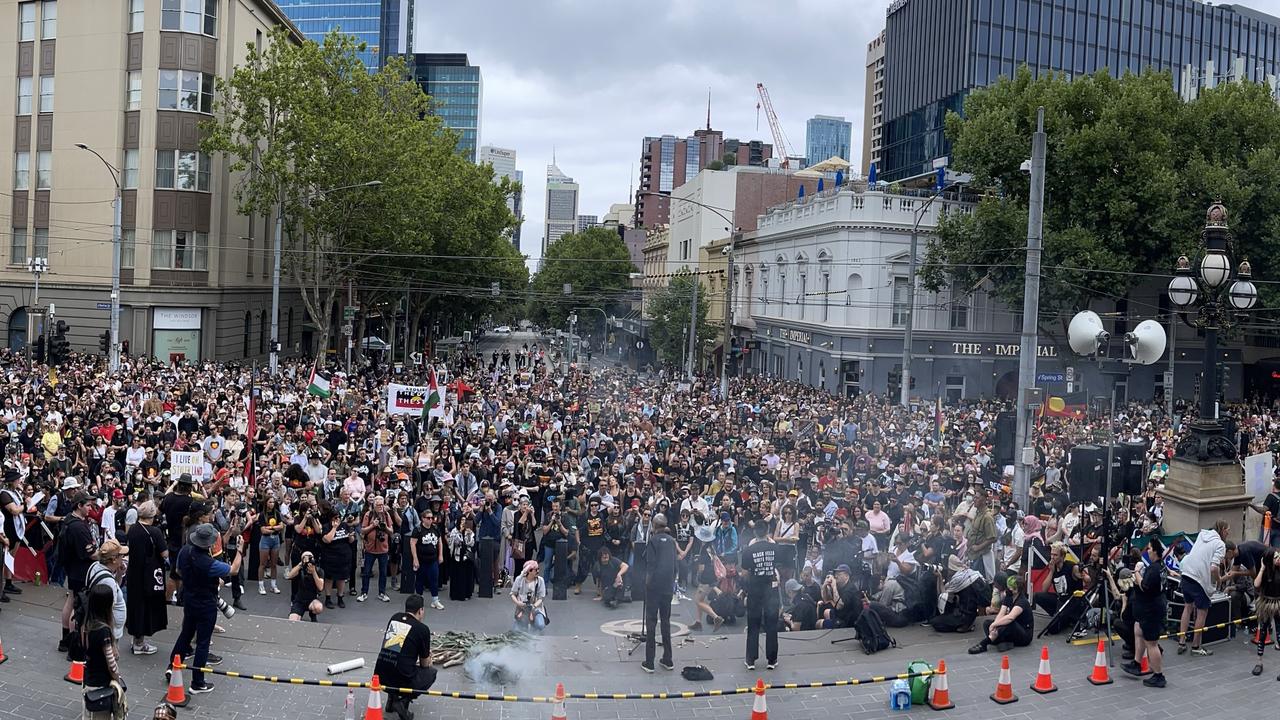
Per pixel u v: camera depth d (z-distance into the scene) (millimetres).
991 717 11883
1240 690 12852
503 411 33250
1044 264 42656
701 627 16156
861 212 52188
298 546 16641
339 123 49281
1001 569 15453
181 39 52906
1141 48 97125
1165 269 44469
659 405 39438
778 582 14461
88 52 53469
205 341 54750
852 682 11805
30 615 14289
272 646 13562
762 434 31031
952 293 52594
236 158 56875
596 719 11578
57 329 40094
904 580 15570
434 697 12125
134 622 12766
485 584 18094
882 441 28844
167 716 9242
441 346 115438
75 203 53938
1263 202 42031
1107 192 42906
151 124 52875
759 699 11305
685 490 19703
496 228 74438
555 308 125938
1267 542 17094
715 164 111625
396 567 18469
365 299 69125
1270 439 32469
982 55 90938
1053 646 14523
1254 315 47156
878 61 170750
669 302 72188
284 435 26000
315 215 51812
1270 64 105875
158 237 53250
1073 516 18234
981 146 45125
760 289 67625
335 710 11641
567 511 18797
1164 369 56406
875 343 51969
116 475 18781
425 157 55531
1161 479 24234
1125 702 12406
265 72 50094
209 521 12547
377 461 24891
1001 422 20500
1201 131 44469
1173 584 14914
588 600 18438
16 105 54844
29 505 15820
